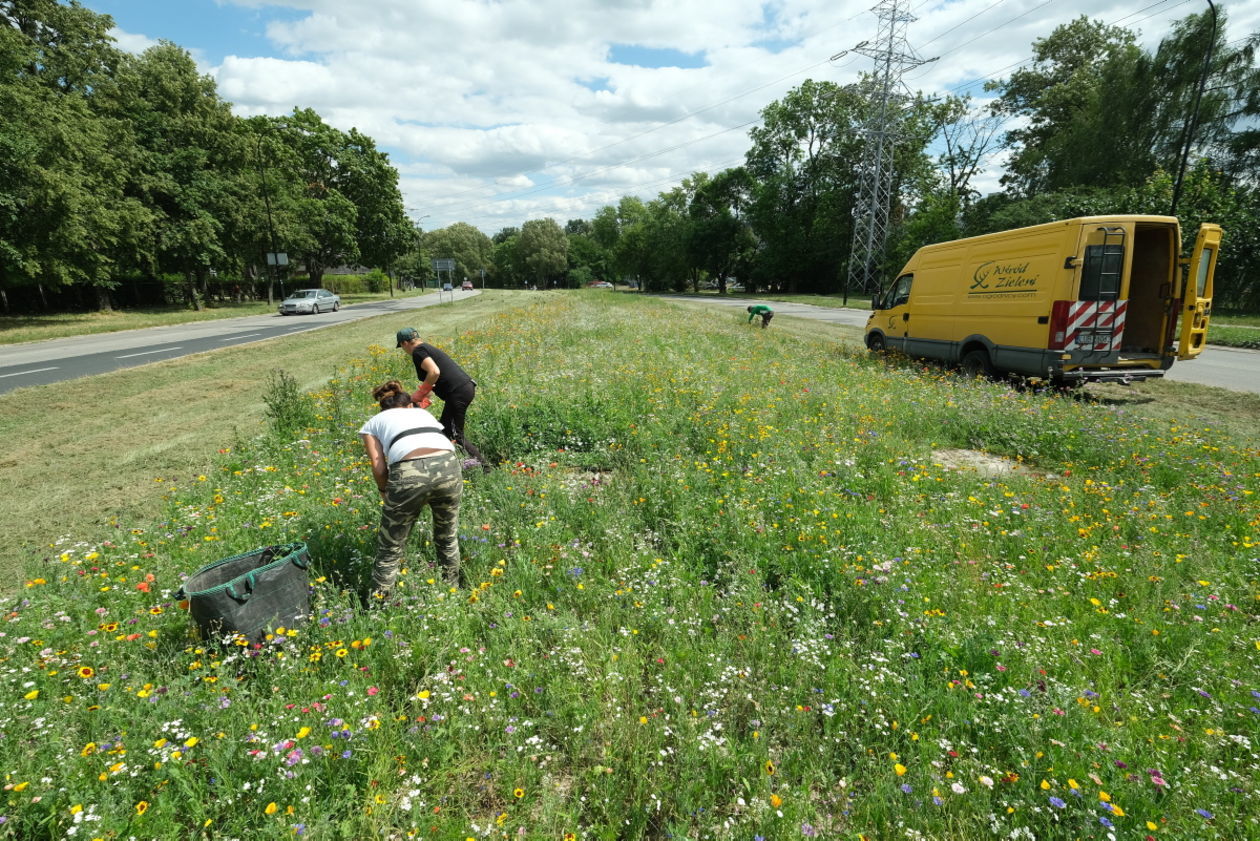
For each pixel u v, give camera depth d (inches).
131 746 99.7
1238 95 1122.0
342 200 2014.0
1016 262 419.2
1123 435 281.4
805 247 2388.0
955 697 112.2
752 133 2529.5
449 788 99.9
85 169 1007.6
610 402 326.0
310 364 550.3
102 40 1263.5
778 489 210.5
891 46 1658.5
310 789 91.5
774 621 137.1
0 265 942.4
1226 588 152.0
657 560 162.1
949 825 88.8
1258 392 418.0
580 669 120.8
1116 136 1275.8
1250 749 101.9
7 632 130.6
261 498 206.5
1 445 302.0
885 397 365.4
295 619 131.4
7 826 85.5
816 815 91.7
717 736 109.0
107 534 197.0
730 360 510.9
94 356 628.7
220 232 1429.6
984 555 170.2
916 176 2027.6
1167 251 390.9
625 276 3909.9
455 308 1456.7
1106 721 108.9
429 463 143.3
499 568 156.1
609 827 90.3
